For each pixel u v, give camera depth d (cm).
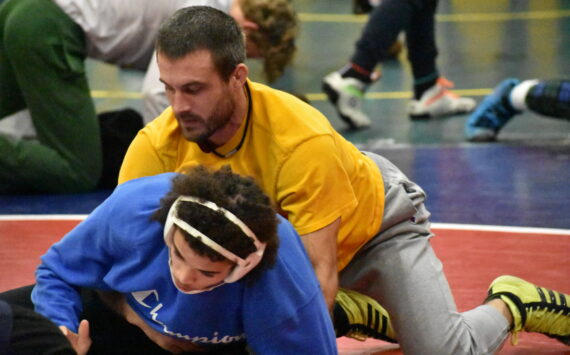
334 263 588
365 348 750
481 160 1329
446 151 1384
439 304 647
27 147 1198
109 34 1153
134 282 520
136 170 616
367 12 1733
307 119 579
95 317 580
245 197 451
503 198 1152
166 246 504
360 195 623
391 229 653
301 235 577
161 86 1054
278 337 509
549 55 1975
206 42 541
